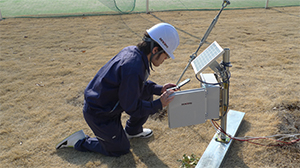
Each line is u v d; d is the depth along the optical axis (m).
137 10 8.94
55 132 3.14
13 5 9.54
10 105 3.69
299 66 4.63
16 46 5.85
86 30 6.92
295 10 9.00
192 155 2.66
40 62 5.06
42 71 4.69
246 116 3.30
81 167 2.62
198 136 3.01
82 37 6.40
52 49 5.69
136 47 2.23
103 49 5.66
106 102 2.31
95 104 2.31
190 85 4.13
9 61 5.09
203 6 9.64
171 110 2.38
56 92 4.02
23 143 2.96
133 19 7.94
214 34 6.51
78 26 7.27
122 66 2.11
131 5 9.09
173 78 4.39
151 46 2.17
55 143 2.95
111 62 2.26
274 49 5.45
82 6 9.38
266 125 3.12
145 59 2.17
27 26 7.28
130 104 2.15
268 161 2.61
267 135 2.95
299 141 2.82
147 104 2.27
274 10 9.05
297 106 3.43
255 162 2.61
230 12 8.79
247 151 2.74
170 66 4.82
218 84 2.45
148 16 8.27
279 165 2.56
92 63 4.98
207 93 2.43
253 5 9.82
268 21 7.64
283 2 10.32
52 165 2.66
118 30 6.90
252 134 2.96
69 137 2.79
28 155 2.79
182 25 7.32
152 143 2.93
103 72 2.28
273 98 3.65
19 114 3.48
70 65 4.92
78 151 2.85
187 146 2.87
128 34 6.59
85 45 5.89
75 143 2.81
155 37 2.14
